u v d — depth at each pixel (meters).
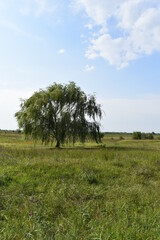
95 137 34.09
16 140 52.00
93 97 33.72
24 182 8.13
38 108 32.69
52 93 32.94
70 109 33.16
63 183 8.06
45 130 33.09
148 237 4.11
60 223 4.95
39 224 4.79
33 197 6.32
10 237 4.23
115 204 6.24
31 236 4.29
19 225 4.81
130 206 6.18
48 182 8.48
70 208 5.93
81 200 6.55
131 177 9.69
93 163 11.91
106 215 5.51
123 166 12.01
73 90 32.97
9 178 8.56
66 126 32.06
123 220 4.90
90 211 5.75
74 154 16.66
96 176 9.59
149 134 74.81
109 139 71.19
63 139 32.66
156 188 8.16
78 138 32.94
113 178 9.73
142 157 15.26
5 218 5.34
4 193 6.96
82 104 32.94
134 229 4.37
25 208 5.81
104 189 7.95
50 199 6.54
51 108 32.41
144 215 5.37
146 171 10.75
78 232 4.48
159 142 52.75
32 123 33.09
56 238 4.12
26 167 10.30
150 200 6.68
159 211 5.51
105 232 4.20
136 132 72.94
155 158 14.45
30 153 16.69
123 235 4.10
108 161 12.94
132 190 7.60
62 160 12.57
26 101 34.97
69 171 9.93
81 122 32.81
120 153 17.23
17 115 34.84
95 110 33.59
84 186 8.02
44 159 13.25
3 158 13.29
